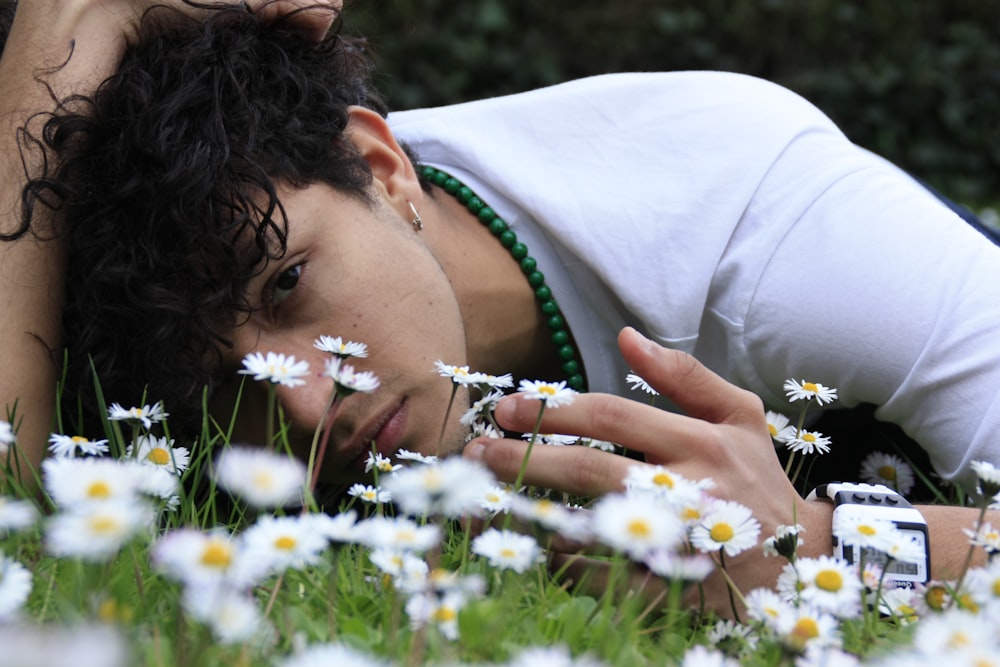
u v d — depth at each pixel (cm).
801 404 174
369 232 141
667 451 123
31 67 149
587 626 98
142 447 124
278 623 92
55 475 94
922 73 580
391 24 524
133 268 132
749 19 568
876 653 96
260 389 135
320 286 135
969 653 80
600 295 174
